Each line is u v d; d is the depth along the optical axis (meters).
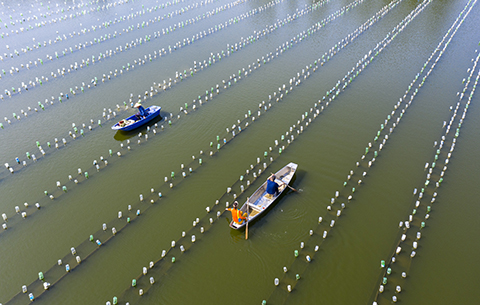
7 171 29.23
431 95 37.75
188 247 22.58
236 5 68.00
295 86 40.53
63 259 22.02
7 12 65.00
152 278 20.42
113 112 36.62
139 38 54.03
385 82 40.66
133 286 20.34
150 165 29.62
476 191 25.83
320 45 50.69
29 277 21.00
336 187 26.64
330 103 37.12
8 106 37.94
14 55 48.62
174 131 33.84
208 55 48.66
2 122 35.44
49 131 34.06
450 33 52.56
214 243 22.83
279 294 19.83
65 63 46.78
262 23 59.12
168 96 39.50
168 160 30.12
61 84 42.09
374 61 45.53
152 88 39.97
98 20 61.25
